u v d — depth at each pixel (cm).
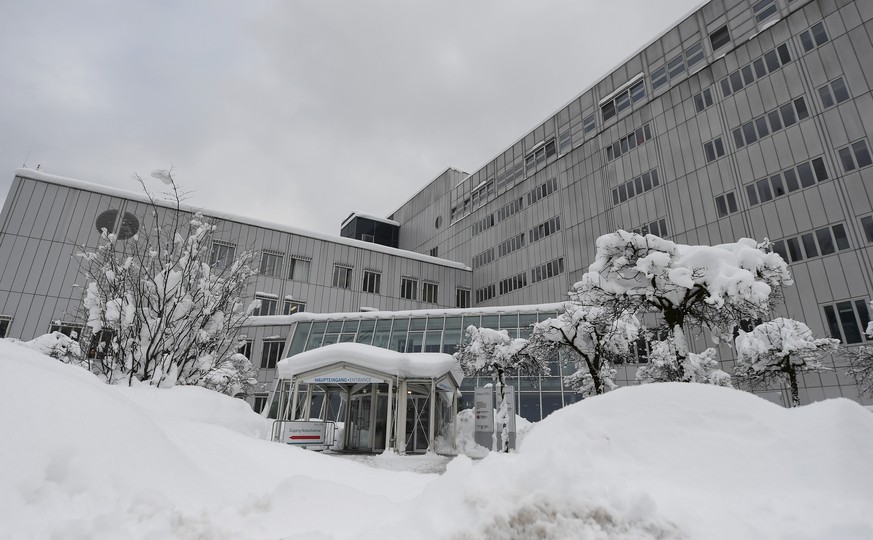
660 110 3728
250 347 3728
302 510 426
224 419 1014
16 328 3117
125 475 398
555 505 352
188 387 1056
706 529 349
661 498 391
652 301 1517
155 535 332
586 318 1886
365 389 2409
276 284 4275
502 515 346
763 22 3194
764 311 1359
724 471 448
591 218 4134
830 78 2772
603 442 501
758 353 1802
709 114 3375
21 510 315
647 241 1444
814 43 2877
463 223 5791
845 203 2581
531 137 5069
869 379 2014
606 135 4156
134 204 3603
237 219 4231
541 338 2033
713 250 1412
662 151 3647
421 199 6725
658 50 3881
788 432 477
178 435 682
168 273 1203
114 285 1166
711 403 530
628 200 3831
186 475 485
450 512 364
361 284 4741
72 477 360
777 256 1388
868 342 2356
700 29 3588
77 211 3456
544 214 4656
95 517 329
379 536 354
